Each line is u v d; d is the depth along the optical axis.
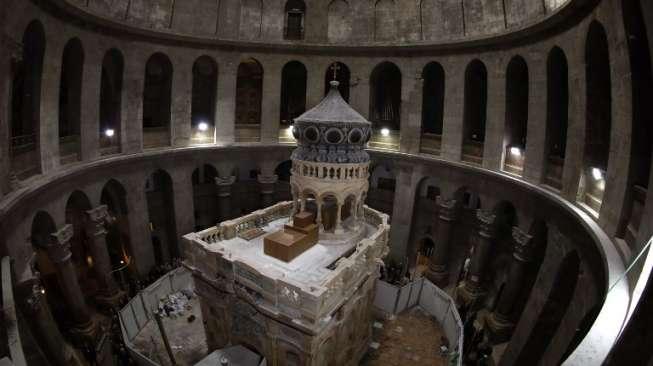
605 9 11.76
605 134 14.11
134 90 22.75
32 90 16.50
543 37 17.22
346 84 30.41
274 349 13.72
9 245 13.59
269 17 26.28
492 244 23.53
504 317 20.09
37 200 15.90
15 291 13.98
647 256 6.40
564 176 15.52
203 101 30.47
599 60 13.79
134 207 23.48
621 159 10.73
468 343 18.48
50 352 15.34
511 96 20.88
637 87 10.14
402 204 26.77
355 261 14.09
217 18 25.11
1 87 13.11
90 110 20.00
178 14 23.91
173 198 25.78
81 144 19.72
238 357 13.48
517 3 19.14
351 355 16.42
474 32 22.06
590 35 13.32
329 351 14.36
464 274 25.27
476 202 24.95
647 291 5.68
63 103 22.53
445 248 25.33
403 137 26.22
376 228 18.55
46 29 16.02
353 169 16.22
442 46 23.17
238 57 26.19
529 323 15.98
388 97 29.48
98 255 21.30
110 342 17.50
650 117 10.04
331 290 12.80
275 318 12.69
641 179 10.17
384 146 27.42
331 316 13.10
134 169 23.22
